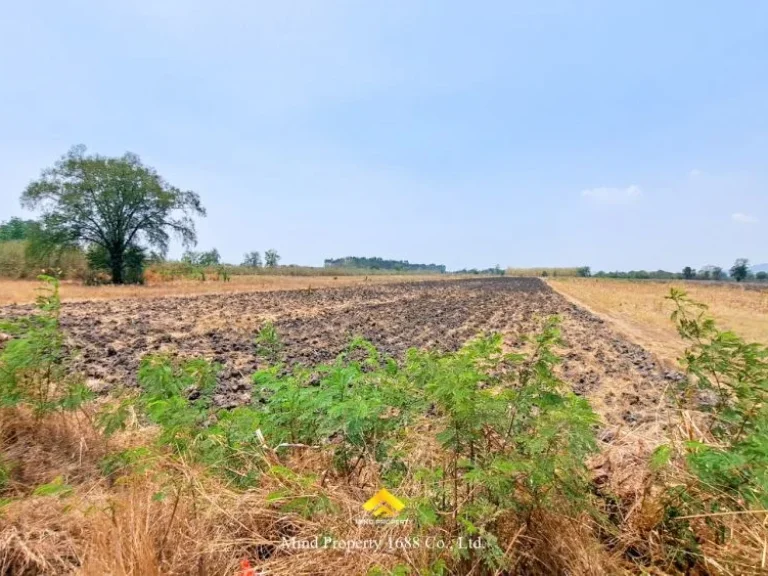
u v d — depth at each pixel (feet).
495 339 10.94
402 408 10.46
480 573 7.39
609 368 33.01
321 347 38.40
